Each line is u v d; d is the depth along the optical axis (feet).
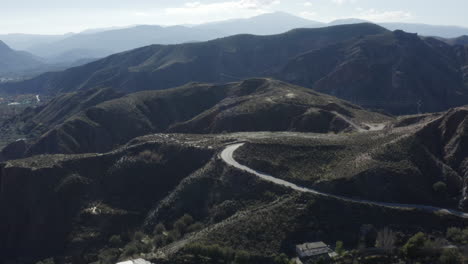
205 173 306.76
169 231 273.95
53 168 334.24
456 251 208.74
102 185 333.62
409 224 231.71
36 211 313.73
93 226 296.71
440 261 206.39
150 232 285.23
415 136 292.61
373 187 255.29
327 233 228.84
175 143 358.64
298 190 259.60
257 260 214.90
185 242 238.48
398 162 270.26
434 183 262.26
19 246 305.73
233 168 294.87
